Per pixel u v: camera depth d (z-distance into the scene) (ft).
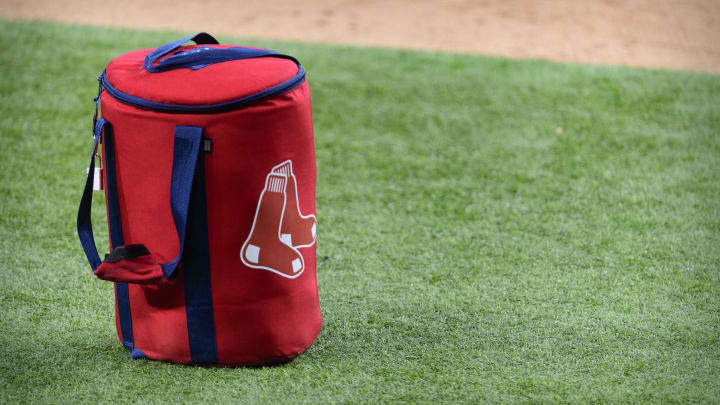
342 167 59.72
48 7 105.60
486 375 33.22
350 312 39.32
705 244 47.78
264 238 31.68
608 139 65.36
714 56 94.43
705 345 36.01
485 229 50.06
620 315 39.04
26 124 62.90
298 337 33.81
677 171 59.31
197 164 30.22
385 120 69.15
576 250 47.09
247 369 33.17
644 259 45.83
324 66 83.51
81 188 53.57
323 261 45.39
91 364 33.42
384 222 51.01
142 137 30.45
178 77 30.53
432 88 77.51
